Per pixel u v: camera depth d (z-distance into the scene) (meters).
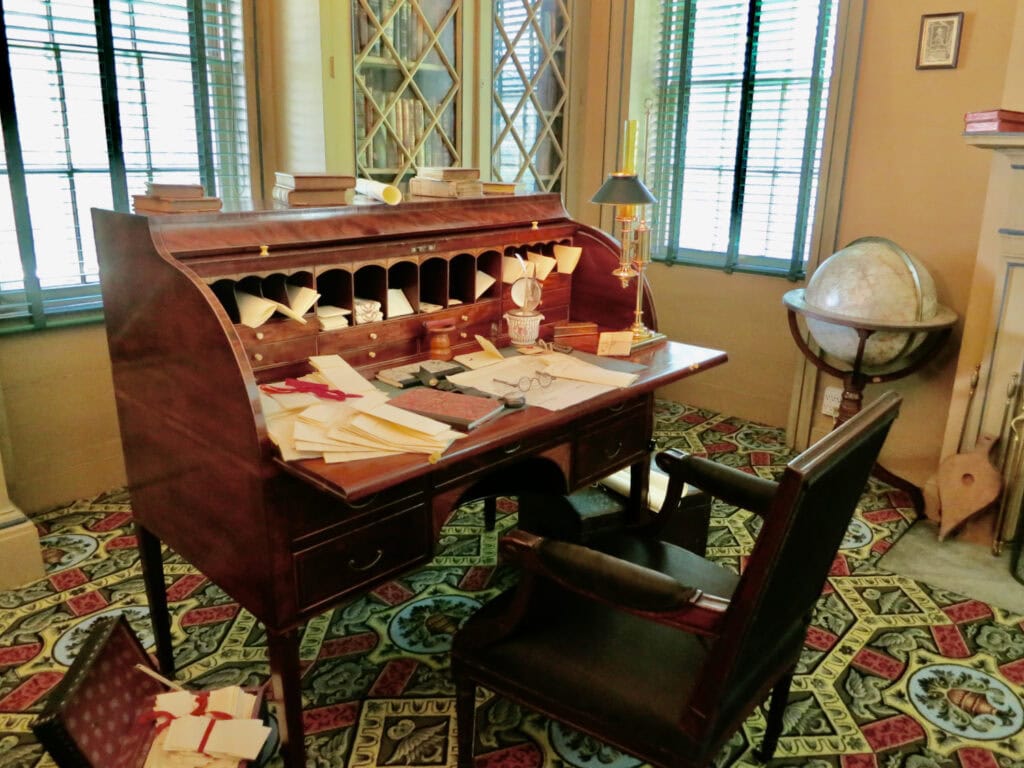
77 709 1.41
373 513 1.57
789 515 1.09
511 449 1.79
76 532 2.68
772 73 3.66
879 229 3.26
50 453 2.80
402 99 3.16
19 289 2.68
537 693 1.41
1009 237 2.53
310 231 1.72
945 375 3.11
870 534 2.83
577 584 1.32
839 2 3.18
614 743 1.34
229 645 2.11
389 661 2.07
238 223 1.64
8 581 2.34
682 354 2.13
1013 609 2.37
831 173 3.34
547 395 1.76
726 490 1.75
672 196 4.13
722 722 1.31
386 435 1.43
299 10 2.86
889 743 1.82
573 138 4.05
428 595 2.38
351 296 1.81
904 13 3.04
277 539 1.44
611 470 2.11
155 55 2.82
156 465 1.71
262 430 1.39
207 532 1.60
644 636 1.47
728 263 3.94
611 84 3.96
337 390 1.64
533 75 3.73
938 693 1.99
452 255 2.00
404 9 3.08
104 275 1.70
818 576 1.43
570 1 3.80
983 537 2.76
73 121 2.68
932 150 3.06
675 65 4.00
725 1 3.75
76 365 2.81
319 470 1.34
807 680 2.04
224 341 1.40
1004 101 2.57
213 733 1.52
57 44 2.59
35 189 2.64
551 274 2.35
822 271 3.02
